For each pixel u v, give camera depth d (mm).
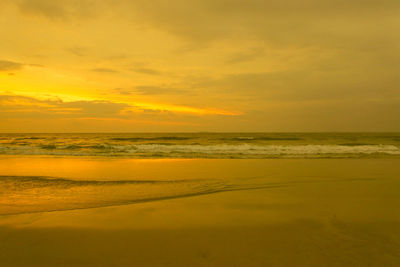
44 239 4242
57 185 8609
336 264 3408
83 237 4324
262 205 6121
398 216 5207
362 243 4000
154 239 4242
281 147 21906
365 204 6105
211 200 6590
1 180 9422
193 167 12562
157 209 5848
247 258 3600
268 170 11594
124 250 3855
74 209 5934
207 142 36125
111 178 9820
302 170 11523
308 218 5152
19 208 6098
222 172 11078
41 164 13547
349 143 33000
